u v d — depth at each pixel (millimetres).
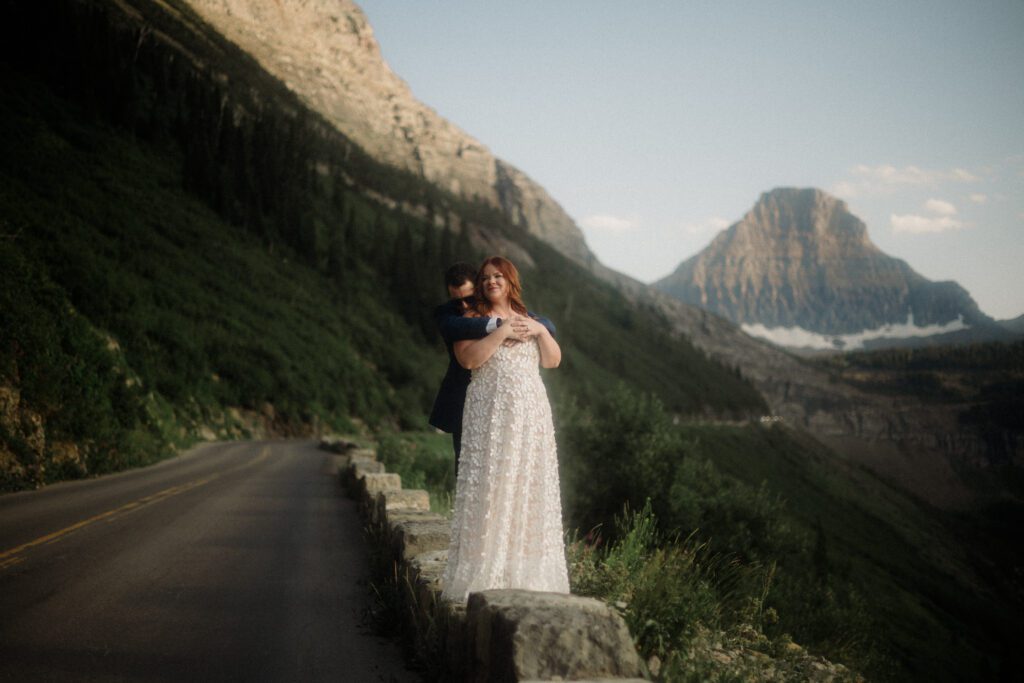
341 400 62969
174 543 8664
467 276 4387
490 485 3760
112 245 51156
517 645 2541
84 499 13117
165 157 93625
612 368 195500
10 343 17453
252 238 91188
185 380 43062
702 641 4742
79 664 4250
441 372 92375
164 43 171250
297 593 6277
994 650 68938
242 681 4090
